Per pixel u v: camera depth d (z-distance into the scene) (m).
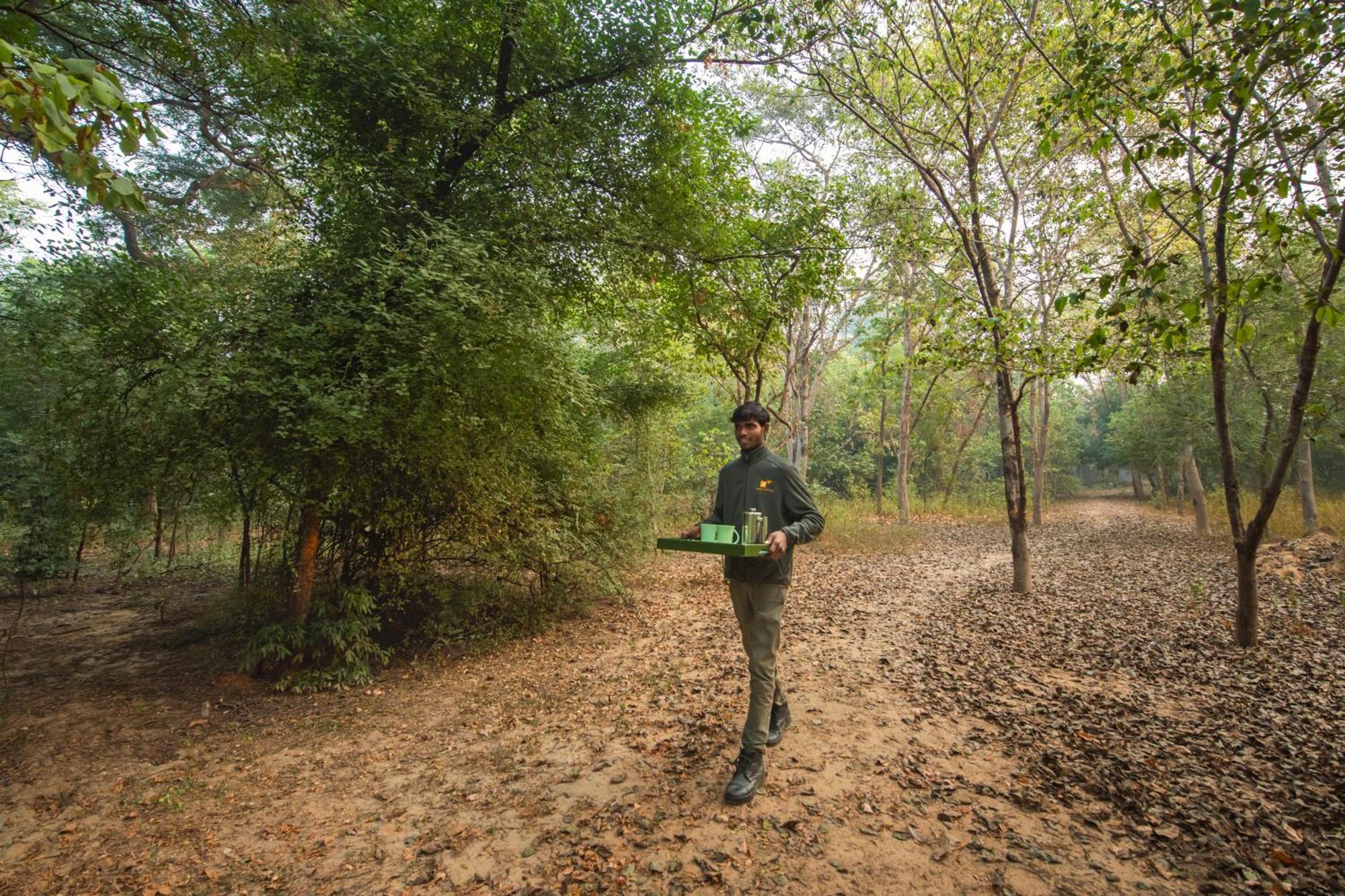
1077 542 15.96
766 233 8.79
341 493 5.10
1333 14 3.84
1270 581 9.12
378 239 5.71
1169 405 15.88
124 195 2.17
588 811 3.17
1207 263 6.35
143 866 2.80
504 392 5.60
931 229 9.38
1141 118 8.68
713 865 2.69
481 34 6.62
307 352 4.96
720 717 4.29
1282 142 5.34
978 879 2.58
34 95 1.85
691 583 9.43
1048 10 8.01
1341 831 2.85
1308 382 5.27
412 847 2.92
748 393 10.35
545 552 6.61
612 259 7.50
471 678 5.43
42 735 4.26
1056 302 4.51
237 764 3.84
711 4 7.27
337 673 5.22
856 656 5.82
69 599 9.07
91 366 5.30
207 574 7.91
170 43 6.07
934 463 31.86
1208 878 2.56
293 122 6.30
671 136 7.35
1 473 9.09
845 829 2.95
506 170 6.55
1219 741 3.85
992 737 3.96
